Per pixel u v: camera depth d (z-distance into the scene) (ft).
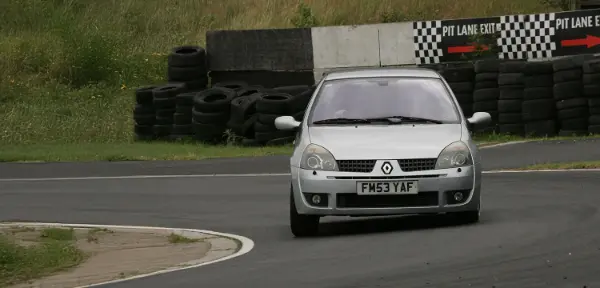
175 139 281.95
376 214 122.72
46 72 360.69
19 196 189.88
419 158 122.62
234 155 244.42
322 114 133.18
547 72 256.73
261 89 280.72
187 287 95.91
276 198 173.88
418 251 106.22
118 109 331.77
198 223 150.20
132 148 264.52
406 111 132.16
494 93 261.65
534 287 84.79
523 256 99.09
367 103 133.59
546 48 277.44
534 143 236.84
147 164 233.14
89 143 286.46
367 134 127.24
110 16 401.90
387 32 290.35
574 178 173.88
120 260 119.34
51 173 222.89
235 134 268.82
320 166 123.85
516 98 258.57
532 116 256.93
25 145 282.36
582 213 131.54
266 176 204.54
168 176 211.41
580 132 252.83
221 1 405.18
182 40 386.32
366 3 382.63
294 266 103.30
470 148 125.49
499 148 231.91
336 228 136.05
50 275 111.34
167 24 397.60
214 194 182.19
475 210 125.49
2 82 350.64
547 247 103.45
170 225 149.79
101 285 101.65
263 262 107.86
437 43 285.02
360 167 122.93
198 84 299.99
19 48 369.91
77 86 357.61
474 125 135.64
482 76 262.26
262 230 138.82
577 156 208.54
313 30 297.33
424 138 125.70
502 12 370.32
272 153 245.24
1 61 361.71
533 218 129.18
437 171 122.42
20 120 318.24
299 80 298.76
